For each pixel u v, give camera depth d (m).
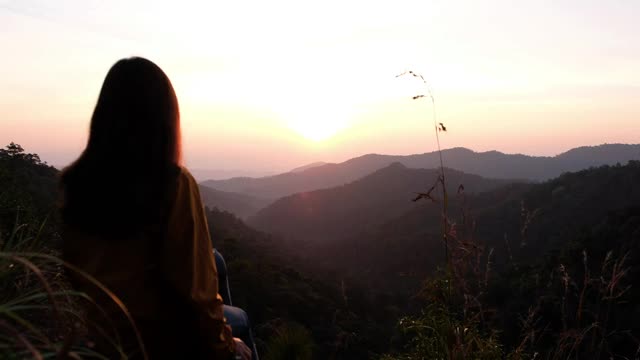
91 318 1.15
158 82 1.24
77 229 1.17
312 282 37.38
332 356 3.30
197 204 1.21
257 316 20.67
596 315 1.80
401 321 2.41
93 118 1.22
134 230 1.12
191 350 1.19
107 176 1.14
